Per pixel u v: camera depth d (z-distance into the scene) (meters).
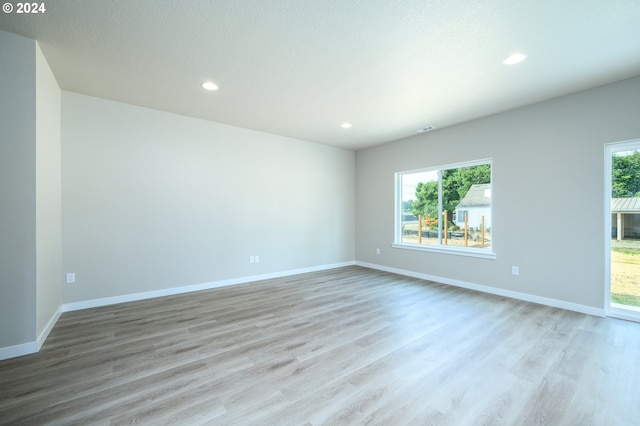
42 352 2.25
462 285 4.28
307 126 4.43
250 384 1.84
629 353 2.24
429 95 3.23
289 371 2.00
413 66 2.59
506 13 1.88
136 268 3.62
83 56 2.43
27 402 1.65
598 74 2.75
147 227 3.70
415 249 4.97
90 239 3.31
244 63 2.54
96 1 1.77
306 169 5.39
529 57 2.44
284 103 3.47
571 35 2.12
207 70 2.67
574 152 3.21
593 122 3.07
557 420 1.53
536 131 3.49
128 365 2.07
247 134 4.60
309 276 5.04
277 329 2.73
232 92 3.16
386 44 2.25
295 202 5.23
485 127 3.97
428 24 2.00
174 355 2.22
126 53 2.39
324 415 1.56
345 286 4.34
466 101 3.41
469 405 1.65
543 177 3.44
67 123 3.17
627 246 2.95
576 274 3.20
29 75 2.19
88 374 1.95
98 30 2.08
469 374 1.96
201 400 1.68
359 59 2.47
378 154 5.69
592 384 1.85
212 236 4.25
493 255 3.90
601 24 1.99
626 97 2.86
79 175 3.24
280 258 5.03
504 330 2.70
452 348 2.34
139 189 3.63
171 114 3.86
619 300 2.99
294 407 1.62
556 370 2.01
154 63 2.55
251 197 4.66
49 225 2.62
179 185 3.94
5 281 2.13
